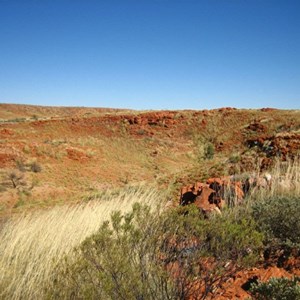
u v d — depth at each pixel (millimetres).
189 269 2773
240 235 2816
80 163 28750
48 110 104875
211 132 47312
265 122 44594
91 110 110125
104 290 2439
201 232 2916
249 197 5781
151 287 2686
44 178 23719
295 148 13250
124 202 6910
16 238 5301
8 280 4051
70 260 3861
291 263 3621
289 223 4023
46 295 2877
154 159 35094
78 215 6543
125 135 47406
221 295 3115
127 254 2787
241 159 13945
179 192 9523
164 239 3055
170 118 51500
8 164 25375
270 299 2770
